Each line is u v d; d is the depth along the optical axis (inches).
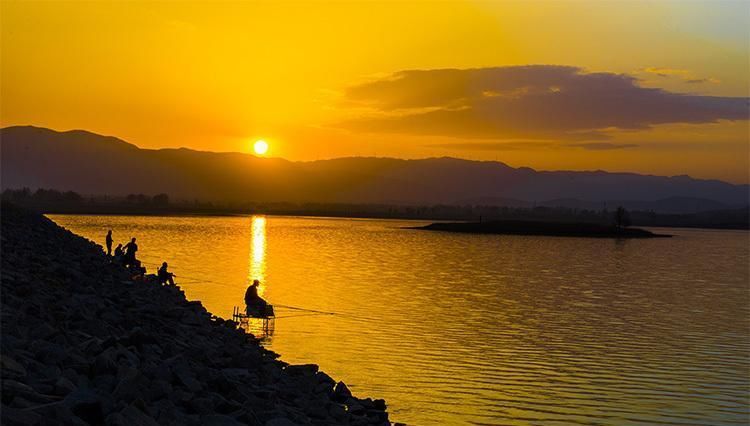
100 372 492.7
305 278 2381.9
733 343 1419.8
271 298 1838.1
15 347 502.6
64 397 422.6
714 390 1047.6
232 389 590.2
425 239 5915.4
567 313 1797.5
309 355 1162.0
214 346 865.5
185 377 554.3
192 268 2598.4
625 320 1712.6
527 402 956.0
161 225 6648.6
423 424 842.8
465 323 1560.0
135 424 411.8
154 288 1347.2
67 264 1322.6
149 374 532.4
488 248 4874.5
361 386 989.2
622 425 879.7
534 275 2886.3
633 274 3120.1
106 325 715.4
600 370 1152.2
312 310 1651.1
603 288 2464.3
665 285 2647.6
